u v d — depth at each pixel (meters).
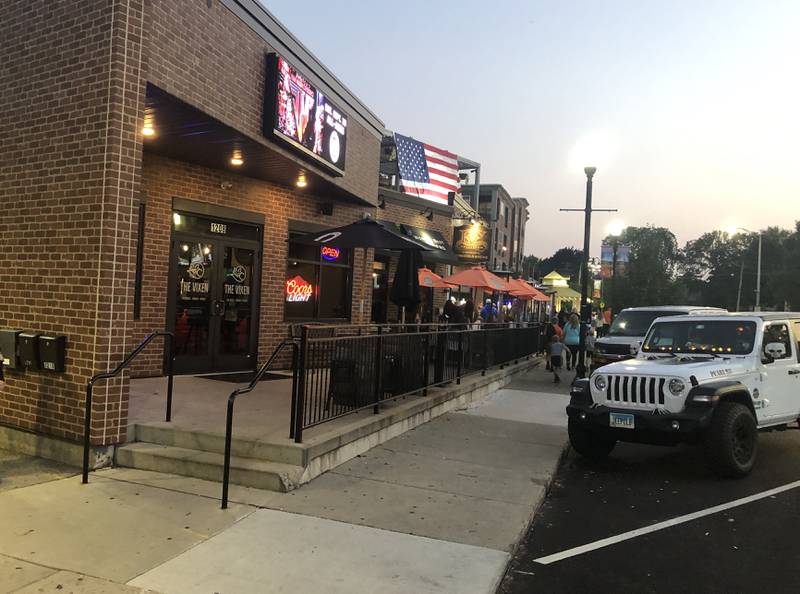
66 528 4.32
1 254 6.36
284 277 11.65
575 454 7.67
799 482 6.45
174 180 9.48
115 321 5.77
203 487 5.35
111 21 5.71
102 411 5.75
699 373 6.57
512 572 4.11
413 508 5.04
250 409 7.16
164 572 3.69
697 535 4.87
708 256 118.31
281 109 8.82
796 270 74.50
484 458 6.86
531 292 20.89
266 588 3.54
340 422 6.81
